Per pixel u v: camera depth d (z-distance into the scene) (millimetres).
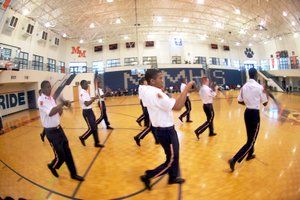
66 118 9523
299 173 2637
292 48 22062
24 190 2699
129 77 22891
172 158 2396
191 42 25953
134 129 6270
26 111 14297
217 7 16125
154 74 2383
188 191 2486
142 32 22484
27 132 7117
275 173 2742
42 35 17641
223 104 11922
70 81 19391
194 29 22203
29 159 4059
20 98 14711
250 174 2807
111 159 3777
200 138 4844
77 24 18031
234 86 25484
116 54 24422
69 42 22562
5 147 5152
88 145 4766
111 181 2879
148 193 2498
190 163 3377
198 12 17141
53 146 2861
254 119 3020
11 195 2557
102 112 6293
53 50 20000
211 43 27234
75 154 4133
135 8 15930
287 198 2074
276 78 23359
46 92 2760
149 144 4609
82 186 2768
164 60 24797
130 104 14164
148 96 2350
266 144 4129
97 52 24453
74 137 5660
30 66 15523
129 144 4691
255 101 3008
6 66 11984
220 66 25312
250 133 3041
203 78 4707
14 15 13859
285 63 23031
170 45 24984
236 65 28672
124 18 17984
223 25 20859
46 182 2930
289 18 16906
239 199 2215
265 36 24750
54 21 16938
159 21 19234
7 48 13938
